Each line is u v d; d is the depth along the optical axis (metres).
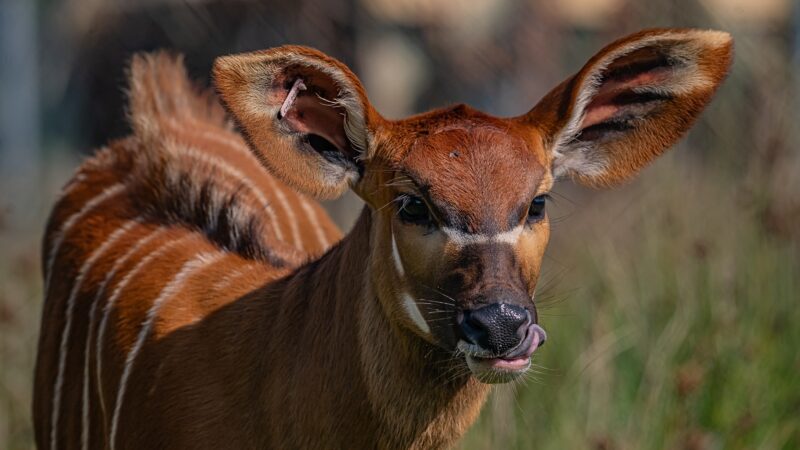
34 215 14.41
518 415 9.35
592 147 7.20
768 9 14.27
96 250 8.43
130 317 7.71
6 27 19.73
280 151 6.76
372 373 6.62
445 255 6.34
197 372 7.19
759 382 9.56
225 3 15.93
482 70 16.41
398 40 16.70
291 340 6.92
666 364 9.55
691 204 11.16
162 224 8.35
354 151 6.86
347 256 6.85
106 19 17.28
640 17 14.00
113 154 9.20
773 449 9.20
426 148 6.53
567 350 10.05
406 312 6.50
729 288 10.01
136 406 7.37
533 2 16.06
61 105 19.00
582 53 15.81
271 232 8.37
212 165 8.70
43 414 8.63
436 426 6.69
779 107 12.13
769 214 10.44
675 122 7.11
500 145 6.54
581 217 12.42
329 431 6.73
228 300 7.41
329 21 15.94
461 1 16.52
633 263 10.79
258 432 6.92
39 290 11.44
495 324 6.09
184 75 9.94
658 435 9.08
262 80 6.64
